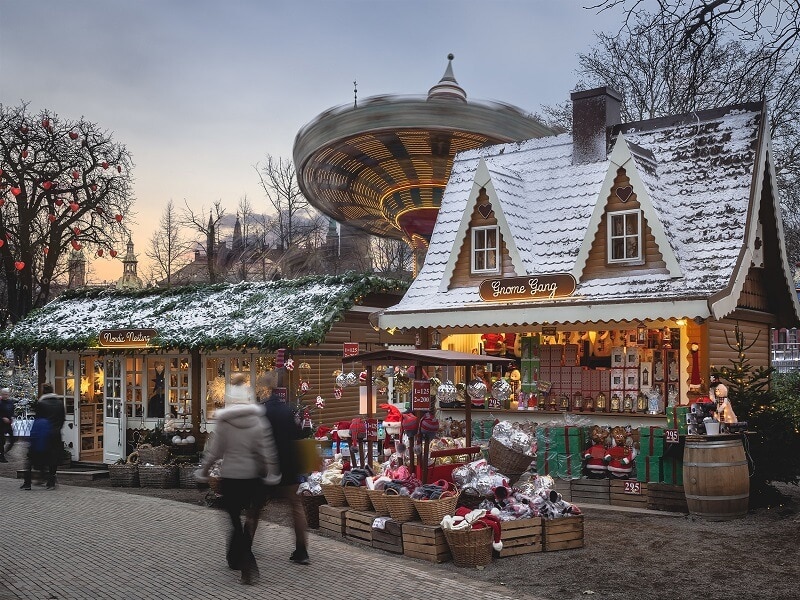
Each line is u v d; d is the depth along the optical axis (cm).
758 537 1110
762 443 1309
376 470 1240
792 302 1744
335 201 2698
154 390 2012
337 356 1973
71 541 1100
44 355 2203
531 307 1545
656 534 1136
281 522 1268
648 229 1527
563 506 1077
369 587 866
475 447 1248
